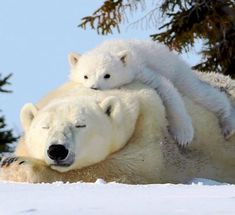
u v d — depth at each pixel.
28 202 6.73
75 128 11.64
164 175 12.73
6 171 12.10
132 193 7.63
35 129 11.84
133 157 12.38
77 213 5.74
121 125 12.30
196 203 6.24
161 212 5.71
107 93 13.09
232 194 7.13
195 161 13.38
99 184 9.37
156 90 13.28
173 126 13.02
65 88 13.96
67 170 11.70
